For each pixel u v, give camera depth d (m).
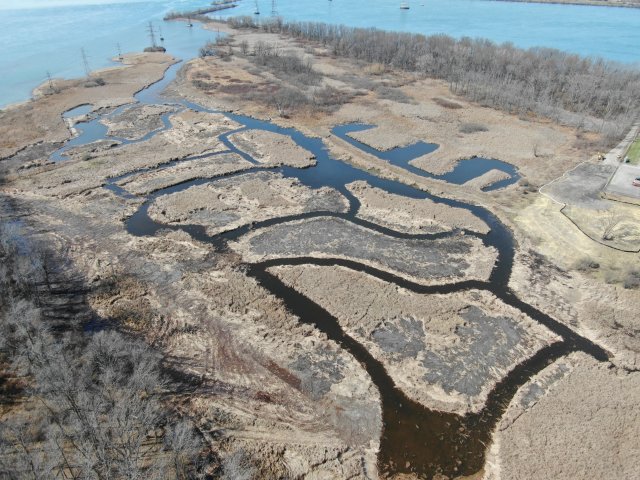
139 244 40.69
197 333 31.62
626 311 33.84
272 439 25.05
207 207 46.53
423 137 65.62
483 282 36.91
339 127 69.81
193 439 24.27
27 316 28.44
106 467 20.75
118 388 26.08
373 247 40.78
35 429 23.73
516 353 30.75
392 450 24.94
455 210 46.25
